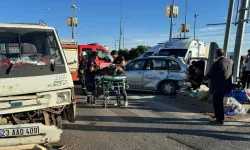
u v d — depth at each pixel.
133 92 12.30
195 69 10.95
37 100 4.64
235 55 9.38
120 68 8.88
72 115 5.17
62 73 5.02
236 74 9.39
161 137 6.07
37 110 4.73
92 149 5.31
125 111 8.41
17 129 4.22
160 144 5.64
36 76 4.73
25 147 4.28
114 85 8.93
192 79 10.99
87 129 6.57
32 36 5.21
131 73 11.95
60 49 5.27
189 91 9.82
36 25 5.39
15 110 4.46
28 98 4.55
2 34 5.00
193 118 7.67
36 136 4.33
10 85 4.43
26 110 4.54
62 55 5.23
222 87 6.96
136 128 6.70
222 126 6.94
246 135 6.26
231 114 7.96
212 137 6.11
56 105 4.85
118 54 9.16
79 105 9.24
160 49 17.67
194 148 5.43
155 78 11.51
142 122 7.22
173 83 11.32
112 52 9.10
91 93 9.36
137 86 11.88
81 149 5.30
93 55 9.66
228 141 5.86
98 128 6.67
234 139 5.99
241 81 11.42
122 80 8.96
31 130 4.29
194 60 11.73
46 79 4.77
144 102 9.86
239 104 8.15
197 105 8.97
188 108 8.91
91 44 17.42
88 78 9.52
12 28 5.13
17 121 4.56
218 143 5.73
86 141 5.75
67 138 5.91
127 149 5.34
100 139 5.89
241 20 9.08
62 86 4.91
